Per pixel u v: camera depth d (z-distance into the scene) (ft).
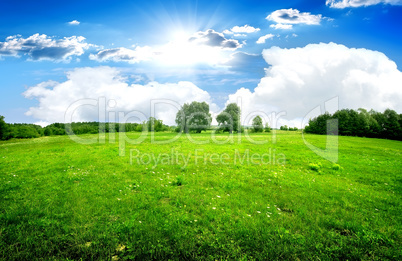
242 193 28.40
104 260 14.89
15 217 19.51
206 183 32.78
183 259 15.40
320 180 36.55
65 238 16.65
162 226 18.86
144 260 15.14
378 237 17.99
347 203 25.66
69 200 24.35
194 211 22.29
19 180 32.68
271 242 16.90
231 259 15.21
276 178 36.78
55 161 48.57
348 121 211.61
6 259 14.83
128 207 22.70
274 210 23.04
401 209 24.35
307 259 15.43
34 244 16.11
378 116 230.48
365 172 44.11
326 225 20.24
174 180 33.30
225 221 20.17
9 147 81.82
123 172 38.93
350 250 16.47
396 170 46.19
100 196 26.02
